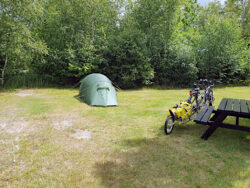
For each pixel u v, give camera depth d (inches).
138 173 118.3
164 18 593.9
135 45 523.5
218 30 615.8
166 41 605.6
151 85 593.0
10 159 137.3
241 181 108.7
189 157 138.3
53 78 552.4
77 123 218.4
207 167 124.6
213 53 614.9
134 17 634.8
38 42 475.8
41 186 106.3
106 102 307.6
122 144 161.5
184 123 214.5
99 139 173.0
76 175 116.5
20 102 327.0
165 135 180.7
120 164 129.3
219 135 179.8
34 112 262.2
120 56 523.2
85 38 563.2
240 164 127.6
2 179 113.7
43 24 554.3
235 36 622.5
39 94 418.3
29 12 442.0
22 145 160.6
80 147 156.6
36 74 554.3
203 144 159.8
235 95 405.4
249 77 633.6
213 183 107.5
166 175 116.0
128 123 218.1
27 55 467.5
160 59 589.6
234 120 222.5
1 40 441.4
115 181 110.6
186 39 754.2
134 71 516.4
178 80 599.5
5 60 466.0
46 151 149.0
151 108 290.5
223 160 133.3
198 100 233.9
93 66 520.4
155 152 146.6
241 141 165.6
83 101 342.0
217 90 513.3
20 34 439.5
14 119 231.5
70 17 561.0
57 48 551.2
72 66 502.6
